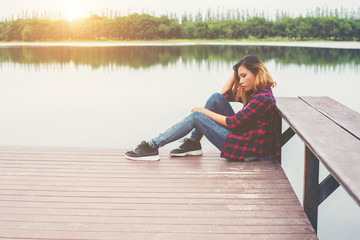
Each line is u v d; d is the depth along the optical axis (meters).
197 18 53.22
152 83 20.69
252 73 2.81
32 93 17.69
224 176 2.76
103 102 14.60
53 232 2.00
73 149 3.44
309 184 2.16
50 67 31.61
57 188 2.57
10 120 11.10
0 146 3.52
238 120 2.81
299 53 35.56
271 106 2.78
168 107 13.12
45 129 9.68
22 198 2.41
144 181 2.69
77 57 38.75
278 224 2.07
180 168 2.94
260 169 2.89
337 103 3.00
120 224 2.08
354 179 1.43
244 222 2.09
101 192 2.50
